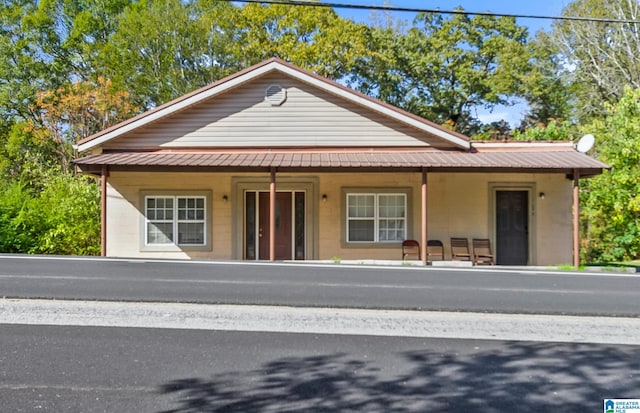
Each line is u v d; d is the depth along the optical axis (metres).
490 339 5.23
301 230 14.74
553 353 4.76
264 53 28.83
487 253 14.09
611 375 4.20
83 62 29.12
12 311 6.18
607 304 6.90
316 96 14.63
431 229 14.35
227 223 14.67
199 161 12.88
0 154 25.95
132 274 9.28
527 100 31.83
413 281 8.96
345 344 5.02
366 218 14.60
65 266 10.42
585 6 28.69
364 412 3.48
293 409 3.51
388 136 14.55
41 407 3.49
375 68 31.56
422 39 32.94
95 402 3.59
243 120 14.62
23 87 27.45
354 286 8.27
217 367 4.34
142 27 26.91
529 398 3.73
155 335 5.27
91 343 4.97
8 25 28.97
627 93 16.16
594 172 12.71
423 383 4.01
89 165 12.61
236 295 7.28
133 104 25.77
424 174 12.50
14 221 15.79
